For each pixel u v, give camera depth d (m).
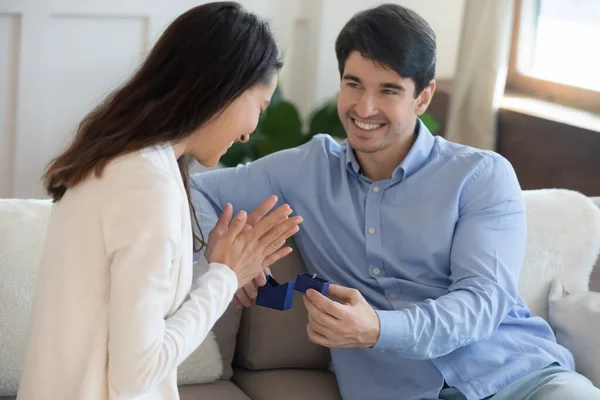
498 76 3.79
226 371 2.30
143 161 1.49
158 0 3.90
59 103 3.82
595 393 1.92
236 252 1.66
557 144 3.54
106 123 1.52
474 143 3.93
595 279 2.57
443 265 2.12
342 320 1.82
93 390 1.50
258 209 1.78
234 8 1.56
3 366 2.03
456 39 4.41
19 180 3.83
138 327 1.43
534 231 2.43
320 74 4.41
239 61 1.52
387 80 2.04
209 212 2.20
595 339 2.23
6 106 3.73
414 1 4.33
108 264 1.49
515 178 2.16
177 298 1.56
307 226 2.24
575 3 3.78
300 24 4.36
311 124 3.97
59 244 1.53
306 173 2.24
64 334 1.51
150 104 1.51
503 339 2.09
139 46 3.93
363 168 2.21
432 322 1.90
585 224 2.47
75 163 1.50
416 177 2.15
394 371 2.12
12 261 2.04
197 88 1.51
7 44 3.65
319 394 2.24
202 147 1.61
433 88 2.15
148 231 1.45
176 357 1.49
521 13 3.99
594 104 3.68
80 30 3.78
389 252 2.15
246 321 2.33
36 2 3.63
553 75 3.93
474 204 2.10
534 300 2.41
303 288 1.90
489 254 2.05
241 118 1.58
